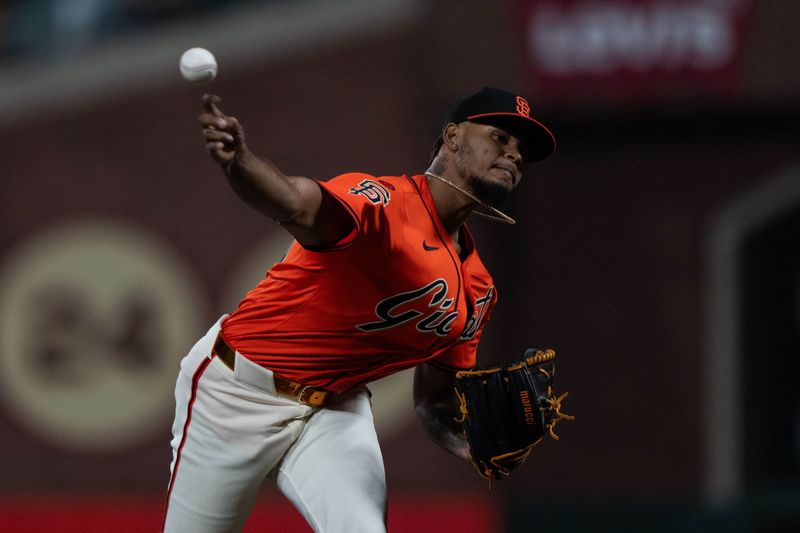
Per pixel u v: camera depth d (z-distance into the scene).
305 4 30.91
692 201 31.59
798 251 31.41
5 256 31.88
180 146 31.25
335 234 10.51
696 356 31.31
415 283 11.17
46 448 31.52
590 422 31.39
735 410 31.00
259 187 9.56
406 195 11.30
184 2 32.38
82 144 31.69
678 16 29.42
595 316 31.61
